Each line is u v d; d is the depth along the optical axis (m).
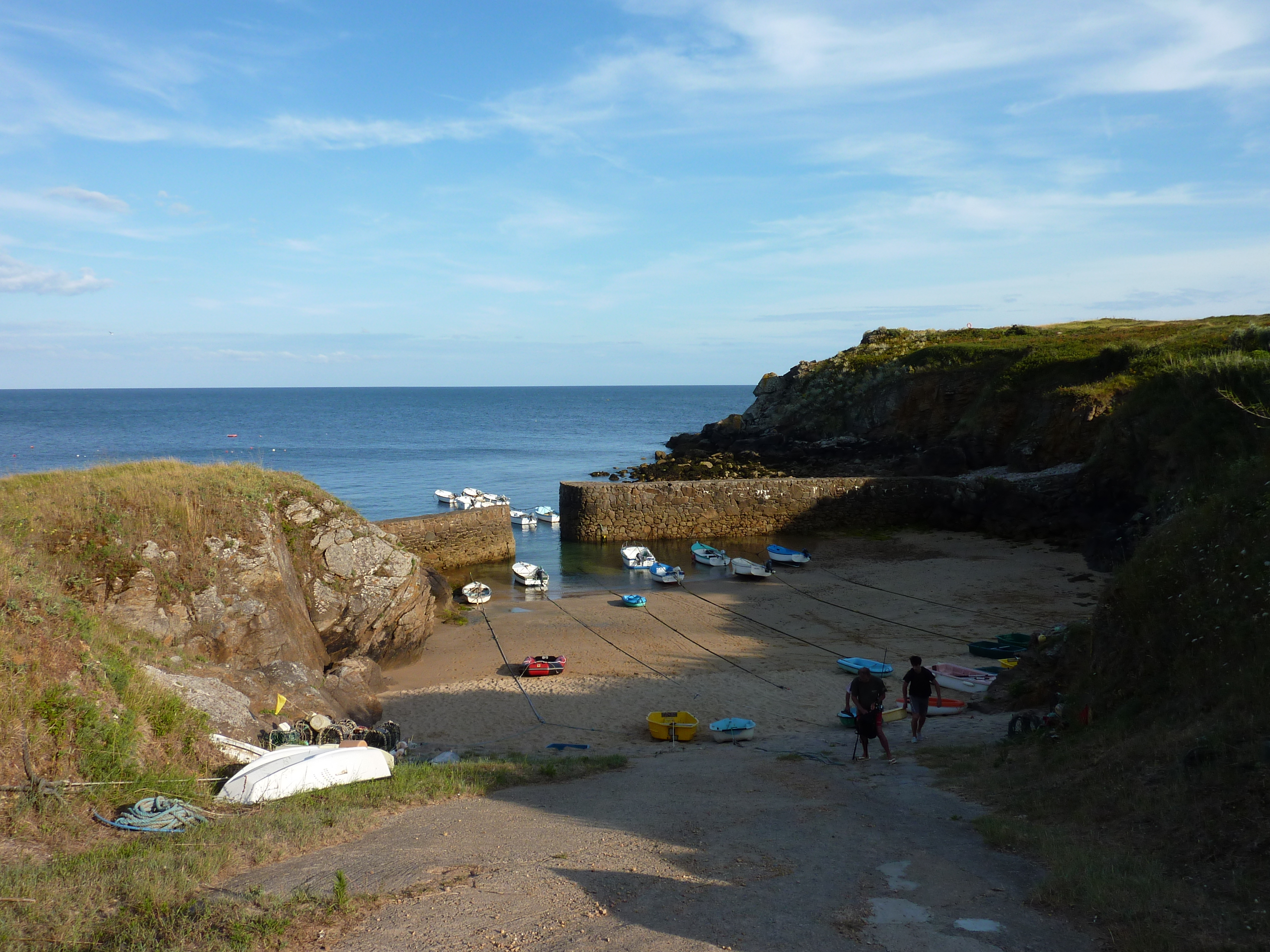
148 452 88.44
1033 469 45.31
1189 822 6.84
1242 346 35.59
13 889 5.77
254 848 7.25
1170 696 10.06
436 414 181.50
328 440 110.88
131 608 16.02
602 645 25.75
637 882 6.53
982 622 27.53
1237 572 10.41
